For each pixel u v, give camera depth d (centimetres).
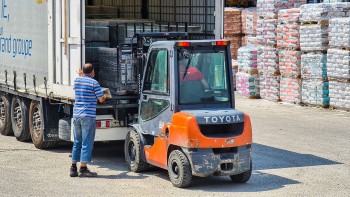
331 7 2095
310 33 2136
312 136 1703
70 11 1372
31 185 1217
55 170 1345
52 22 1437
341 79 2056
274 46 2309
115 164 1412
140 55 1345
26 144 1644
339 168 1358
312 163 1402
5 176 1287
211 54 1245
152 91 1277
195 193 1162
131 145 1341
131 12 1683
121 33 1449
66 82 1395
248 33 2641
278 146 1580
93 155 1512
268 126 1853
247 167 1211
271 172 1325
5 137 1747
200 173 1177
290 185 1223
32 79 1544
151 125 1284
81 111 1282
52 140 1532
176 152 1196
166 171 1341
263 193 1163
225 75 1257
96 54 1447
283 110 2139
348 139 1664
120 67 1360
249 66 2406
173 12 1577
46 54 1471
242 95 2467
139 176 1298
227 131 1225
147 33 1345
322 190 1187
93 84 1286
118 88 1365
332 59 2067
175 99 1212
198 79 1231
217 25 1452
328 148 1556
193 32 1497
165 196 1141
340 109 2092
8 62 1684
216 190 1184
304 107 2186
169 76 1226
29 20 1550
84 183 1236
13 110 1700
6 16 1691
